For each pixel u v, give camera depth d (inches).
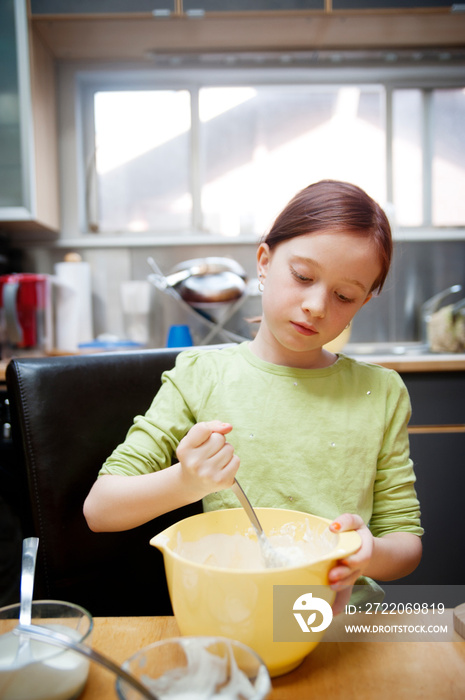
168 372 31.3
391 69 87.0
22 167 73.8
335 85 88.3
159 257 88.2
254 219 89.4
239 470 27.9
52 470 29.1
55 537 28.9
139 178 88.9
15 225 79.1
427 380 65.7
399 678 15.5
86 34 77.5
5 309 70.1
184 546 18.8
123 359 32.8
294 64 86.0
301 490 27.3
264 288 28.2
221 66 85.9
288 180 89.1
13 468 54.9
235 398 29.2
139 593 31.4
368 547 17.6
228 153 88.8
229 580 14.7
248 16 73.5
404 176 90.4
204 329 86.1
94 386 31.1
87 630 15.5
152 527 31.9
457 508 64.8
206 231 89.3
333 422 28.3
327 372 29.9
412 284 89.4
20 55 72.8
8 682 13.7
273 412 28.7
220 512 20.5
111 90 88.0
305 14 73.2
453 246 89.7
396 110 89.5
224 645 13.4
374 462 28.0
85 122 88.2
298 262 25.0
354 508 27.2
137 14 72.8
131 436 27.7
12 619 16.9
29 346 73.0
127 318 85.3
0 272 82.7
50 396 29.5
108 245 87.0
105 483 24.2
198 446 19.8
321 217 24.9
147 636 17.6
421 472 64.7
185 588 15.4
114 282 88.4
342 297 25.6
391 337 89.5
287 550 19.6
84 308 83.7
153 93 88.0
